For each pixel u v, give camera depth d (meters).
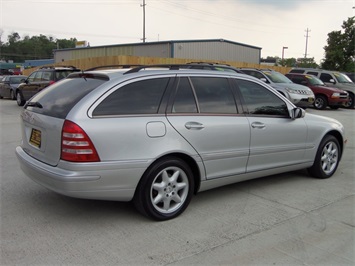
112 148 3.60
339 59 32.31
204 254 3.33
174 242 3.54
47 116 3.85
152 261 3.19
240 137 4.54
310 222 4.07
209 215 4.20
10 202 4.45
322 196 4.94
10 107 15.86
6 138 8.51
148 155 3.78
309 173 5.83
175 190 4.06
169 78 4.15
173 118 4.00
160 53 26.55
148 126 3.80
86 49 31.86
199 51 27.77
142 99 3.90
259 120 4.78
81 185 3.51
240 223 4.00
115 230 3.76
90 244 3.46
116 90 3.78
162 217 3.98
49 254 3.26
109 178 3.61
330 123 5.79
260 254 3.35
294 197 4.88
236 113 4.59
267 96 5.00
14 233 3.65
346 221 4.11
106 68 5.04
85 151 3.49
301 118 5.37
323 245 3.55
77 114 3.55
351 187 5.36
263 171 4.93
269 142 4.90
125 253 3.31
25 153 4.27
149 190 3.84
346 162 6.96
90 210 4.26
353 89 18.91
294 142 5.23
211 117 4.31
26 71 32.22
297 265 3.19
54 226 3.82
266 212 4.33
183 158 4.14
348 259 3.30
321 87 17.70
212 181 4.39
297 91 14.68
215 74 4.54
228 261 3.22
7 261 3.13
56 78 14.35
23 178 5.39
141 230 3.77
